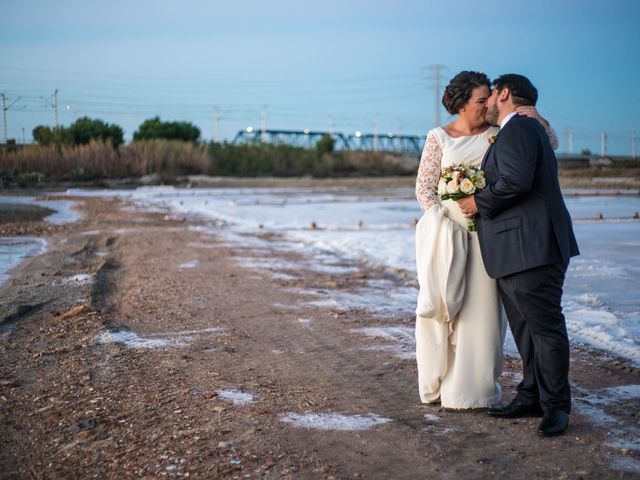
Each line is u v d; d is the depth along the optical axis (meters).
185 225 19.48
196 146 64.81
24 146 47.34
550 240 3.88
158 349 6.11
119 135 56.94
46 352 6.05
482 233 4.07
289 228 18.25
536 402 4.21
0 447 4.00
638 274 9.85
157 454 3.77
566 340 3.97
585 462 3.53
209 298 8.53
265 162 67.19
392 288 9.27
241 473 3.47
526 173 3.81
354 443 3.85
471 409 4.32
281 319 7.34
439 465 3.53
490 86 4.32
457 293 4.21
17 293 8.89
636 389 4.82
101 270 10.91
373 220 20.75
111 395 4.83
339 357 5.80
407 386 4.95
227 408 4.49
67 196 35.78
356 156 77.00
